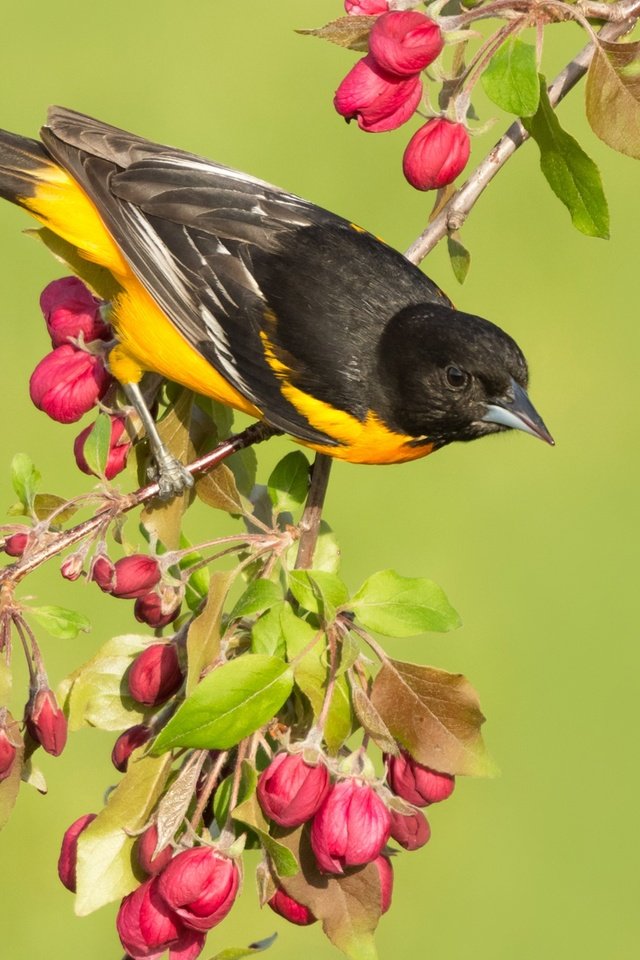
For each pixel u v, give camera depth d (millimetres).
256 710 5742
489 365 8141
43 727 6320
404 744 6215
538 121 6762
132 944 6047
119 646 6676
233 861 5832
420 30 6762
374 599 6270
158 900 5988
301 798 5785
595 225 6891
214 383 8242
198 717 5676
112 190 8477
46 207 8625
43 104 19781
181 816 5898
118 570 6531
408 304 8383
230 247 8477
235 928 13047
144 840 6031
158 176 8578
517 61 6609
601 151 19172
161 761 6207
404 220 17719
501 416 8258
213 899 5785
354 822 5848
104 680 6645
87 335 7992
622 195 18781
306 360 8297
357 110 6980
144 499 7031
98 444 6883
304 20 21328
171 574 7031
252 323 8336
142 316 8242
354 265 8430
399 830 6398
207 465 7516
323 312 8336
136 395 7938
